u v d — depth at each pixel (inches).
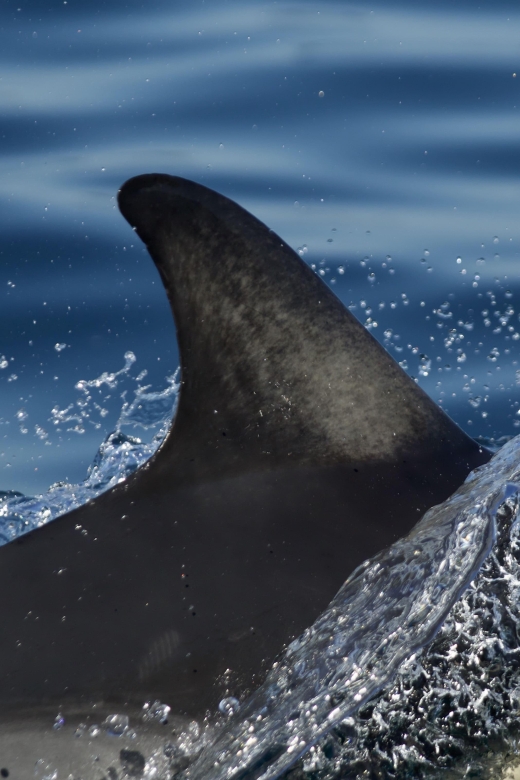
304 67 1760.6
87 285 1208.8
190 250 545.6
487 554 433.1
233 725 422.6
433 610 426.3
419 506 511.8
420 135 1562.5
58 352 1092.5
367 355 556.1
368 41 1860.2
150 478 525.7
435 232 1309.1
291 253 557.9
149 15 2011.6
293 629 450.6
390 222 1338.6
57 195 1397.6
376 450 538.3
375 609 446.3
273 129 1584.6
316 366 545.6
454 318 1116.5
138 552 488.7
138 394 1031.6
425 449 546.6
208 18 1995.6
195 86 1716.3
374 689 408.5
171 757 418.6
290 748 404.2
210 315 544.7
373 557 475.8
